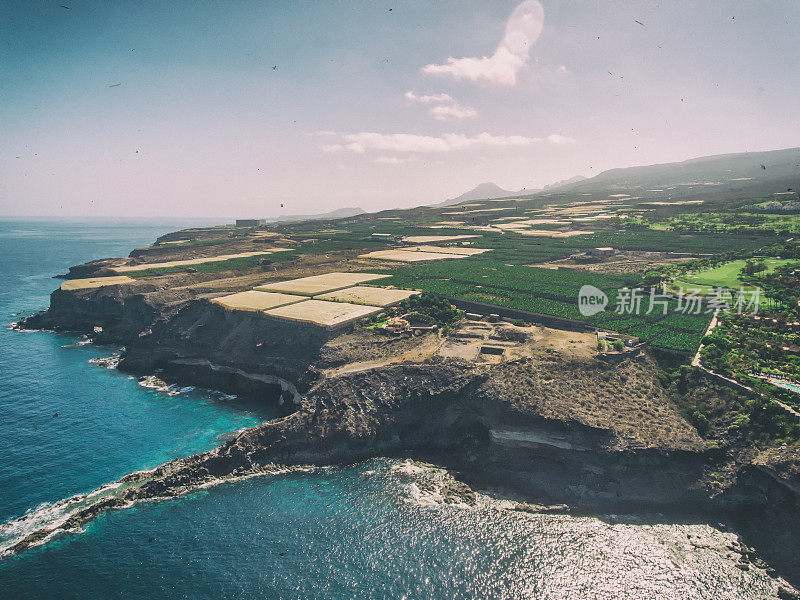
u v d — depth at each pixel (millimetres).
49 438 130125
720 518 96938
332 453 121438
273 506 102625
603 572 84000
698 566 85625
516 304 179750
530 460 113688
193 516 99438
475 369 130000
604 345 138625
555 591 80000
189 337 183875
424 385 129000
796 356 122438
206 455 116875
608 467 105000
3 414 144625
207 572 84250
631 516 98625
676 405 117562
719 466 101500
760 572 84562
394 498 104750
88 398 157375
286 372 156750
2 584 81750
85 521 97688
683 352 131000
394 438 125500
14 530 95000
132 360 185000
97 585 81625
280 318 171750
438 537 92438
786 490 92312
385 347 151750
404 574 83625
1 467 115750
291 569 84812
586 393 120125
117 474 114125
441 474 113938
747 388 112125
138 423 139875
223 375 169875
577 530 94438
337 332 162125
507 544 90562
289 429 123000
